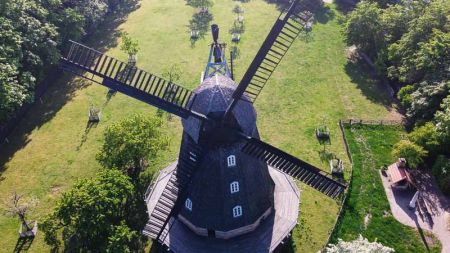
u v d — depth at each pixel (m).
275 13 57.03
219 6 59.38
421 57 35.38
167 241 26.69
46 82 44.19
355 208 30.11
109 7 58.62
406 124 37.06
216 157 22.88
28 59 39.31
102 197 25.42
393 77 39.31
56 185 33.22
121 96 42.75
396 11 44.00
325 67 45.38
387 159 33.88
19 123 39.72
